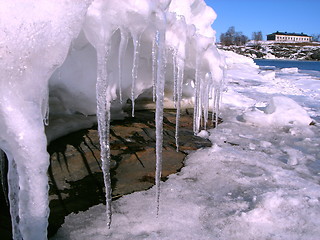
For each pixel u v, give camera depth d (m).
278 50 60.38
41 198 1.38
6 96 1.30
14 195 1.40
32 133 1.34
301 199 2.06
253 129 4.14
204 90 3.54
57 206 1.88
